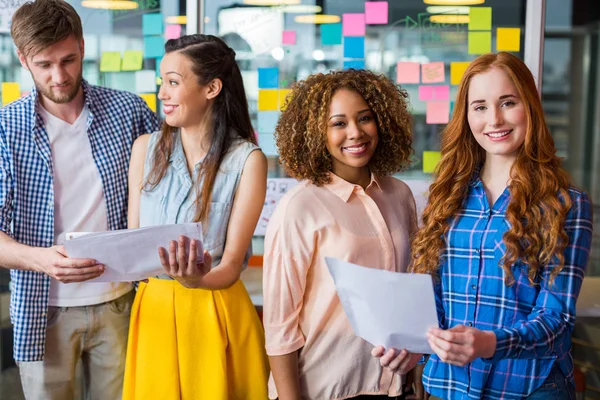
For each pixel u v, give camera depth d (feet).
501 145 4.56
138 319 5.83
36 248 5.49
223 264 5.64
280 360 4.99
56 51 5.83
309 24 9.45
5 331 9.10
